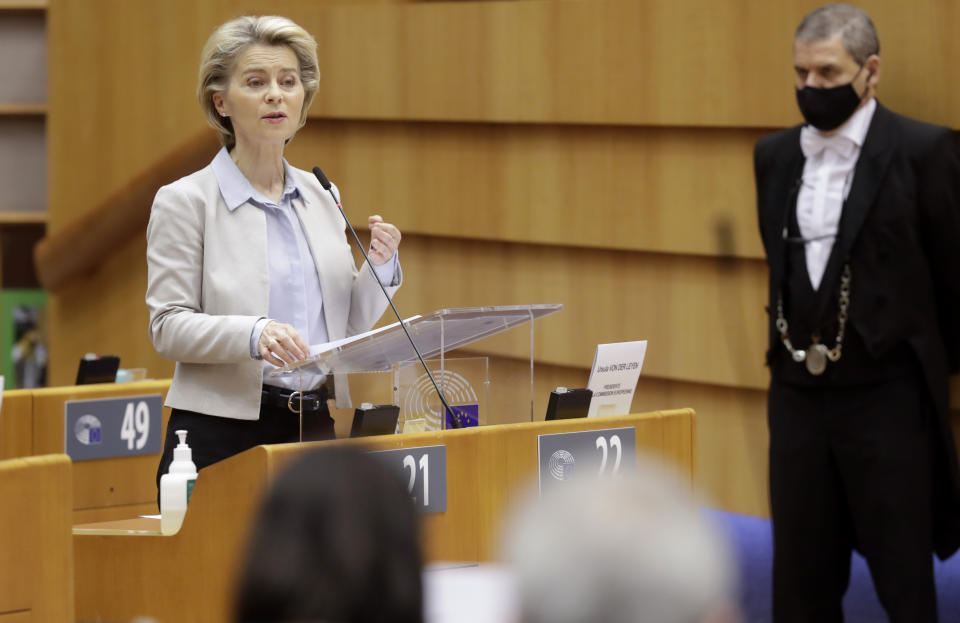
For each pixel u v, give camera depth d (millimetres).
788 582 11961
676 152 16500
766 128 15469
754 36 15344
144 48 23453
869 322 11258
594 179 17469
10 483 7434
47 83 26359
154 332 9266
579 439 8859
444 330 8508
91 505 13367
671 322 16750
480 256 19172
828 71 11375
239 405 9297
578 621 2109
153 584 8312
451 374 9062
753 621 13086
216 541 7969
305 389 8883
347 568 2307
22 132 26859
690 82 16078
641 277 17125
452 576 4008
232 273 9477
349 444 2486
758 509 15984
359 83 20344
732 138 15883
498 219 18703
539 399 18375
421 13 19375
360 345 8102
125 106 23828
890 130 11445
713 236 16094
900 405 11297
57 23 24734
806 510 11781
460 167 19188
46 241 25062
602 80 17109
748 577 14469
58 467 7625
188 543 8156
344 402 8836
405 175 19969
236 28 9664
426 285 19938
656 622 2088
